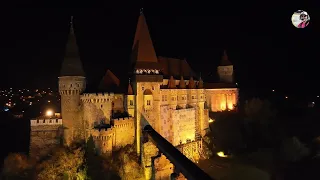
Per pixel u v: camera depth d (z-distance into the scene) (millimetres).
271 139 96250
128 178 58125
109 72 68688
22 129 82938
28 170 55531
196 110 83375
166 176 64188
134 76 66188
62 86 58438
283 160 84812
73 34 60656
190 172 47219
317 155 86312
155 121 68625
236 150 86875
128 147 62969
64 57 59656
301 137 97062
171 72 84875
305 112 118750
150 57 71062
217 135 88688
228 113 100250
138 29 72250
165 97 72312
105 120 60156
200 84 86562
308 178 73375
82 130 58781
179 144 75312
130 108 65250
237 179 69312
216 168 73875
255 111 108375
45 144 58250
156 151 64000
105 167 55406
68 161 54406
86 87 64188
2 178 55125
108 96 60344
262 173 73562
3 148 69625
